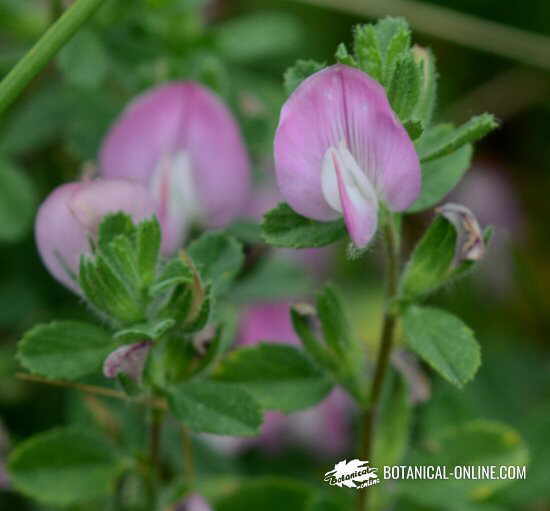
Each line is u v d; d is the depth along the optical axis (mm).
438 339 275
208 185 312
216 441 328
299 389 291
